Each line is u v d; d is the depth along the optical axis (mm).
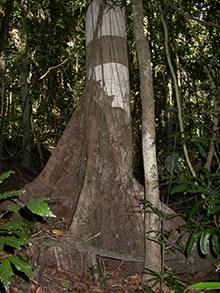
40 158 7523
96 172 3488
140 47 3186
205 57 3658
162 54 7832
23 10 6523
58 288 2811
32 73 6918
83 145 3779
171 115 8781
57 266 3154
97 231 3342
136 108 8297
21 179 6305
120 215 3471
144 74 3146
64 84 8367
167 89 9039
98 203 3402
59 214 3674
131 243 3436
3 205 3674
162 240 3115
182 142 3230
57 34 7082
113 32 4012
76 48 7359
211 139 3387
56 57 7098
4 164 6840
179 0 3732
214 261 3648
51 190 3713
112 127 3701
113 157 3600
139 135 8148
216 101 3697
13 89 6520
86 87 3928
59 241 3037
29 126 6914
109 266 3539
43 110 7723
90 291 2902
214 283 1080
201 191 3051
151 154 3125
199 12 6438
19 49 6602
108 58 3910
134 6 3311
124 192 3531
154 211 2928
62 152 3777
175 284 2771
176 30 6934
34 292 2615
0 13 7031
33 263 2979
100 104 3775
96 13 4062
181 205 5324
